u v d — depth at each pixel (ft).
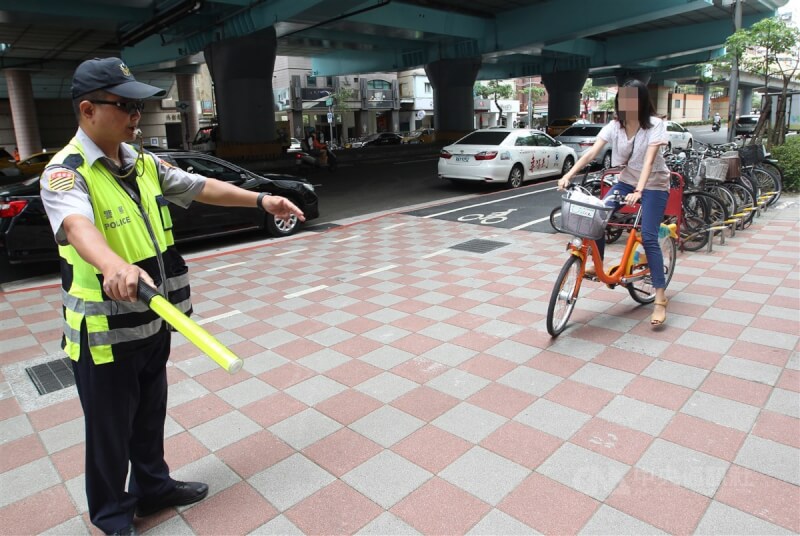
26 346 15.84
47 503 9.07
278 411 11.57
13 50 90.99
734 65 44.68
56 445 10.75
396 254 24.35
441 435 10.44
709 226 21.90
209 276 22.12
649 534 7.85
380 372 13.11
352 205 41.45
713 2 62.54
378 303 17.95
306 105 164.96
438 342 14.66
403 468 9.52
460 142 45.88
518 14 85.92
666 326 15.06
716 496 8.54
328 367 13.50
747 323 14.99
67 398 12.62
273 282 20.90
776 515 8.11
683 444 9.86
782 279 18.47
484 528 8.09
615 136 15.03
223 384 12.82
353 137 183.73
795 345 13.57
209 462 9.91
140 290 5.95
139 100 6.88
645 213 14.75
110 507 7.87
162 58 90.74
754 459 9.38
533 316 16.20
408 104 193.36
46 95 143.02
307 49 117.29
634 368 12.74
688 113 268.21
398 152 100.22
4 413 11.99
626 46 110.42
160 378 8.16
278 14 63.05
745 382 11.92
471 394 11.89
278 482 9.30
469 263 22.24
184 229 26.40
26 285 22.89
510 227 29.14
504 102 232.53
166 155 26.71
